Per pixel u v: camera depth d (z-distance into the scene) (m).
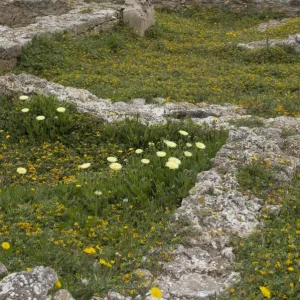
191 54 13.08
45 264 4.04
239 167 5.59
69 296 3.42
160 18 16.81
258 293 3.72
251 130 6.82
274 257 4.11
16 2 15.30
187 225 4.65
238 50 13.16
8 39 11.15
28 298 3.34
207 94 9.52
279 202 5.03
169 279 4.00
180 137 7.04
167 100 8.92
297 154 6.19
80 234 4.61
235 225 4.65
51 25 12.55
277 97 9.29
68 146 7.25
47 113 7.56
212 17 17.78
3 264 3.82
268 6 18.03
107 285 3.76
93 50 12.02
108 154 6.86
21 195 5.34
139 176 5.57
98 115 7.80
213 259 4.23
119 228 4.65
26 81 8.87
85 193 5.29
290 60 12.45
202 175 5.44
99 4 15.45
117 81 10.02
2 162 6.76
